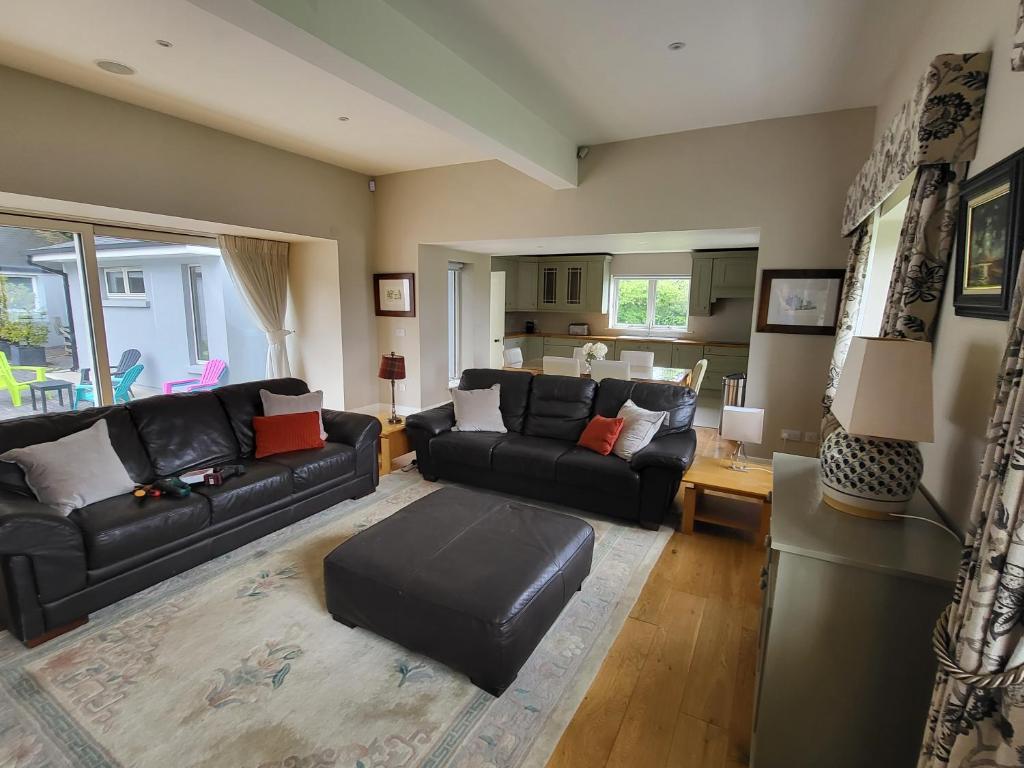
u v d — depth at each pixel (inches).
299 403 146.6
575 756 66.6
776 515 63.4
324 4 84.9
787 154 158.7
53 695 75.0
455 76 118.0
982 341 57.1
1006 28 58.2
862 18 99.2
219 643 86.6
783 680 57.9
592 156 186.2
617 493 131.6
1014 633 34.0
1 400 144.9
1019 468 33.0
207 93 136.6
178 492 105.6
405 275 231.8
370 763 64.8
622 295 349.1
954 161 67.3
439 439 157.2
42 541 84.2
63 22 99.9
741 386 151.3
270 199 186.7
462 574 82.3
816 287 159.8
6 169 121.6
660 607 98.7
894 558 53.2
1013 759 33.6
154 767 63.9
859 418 59.4
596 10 98.8
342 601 88.0
